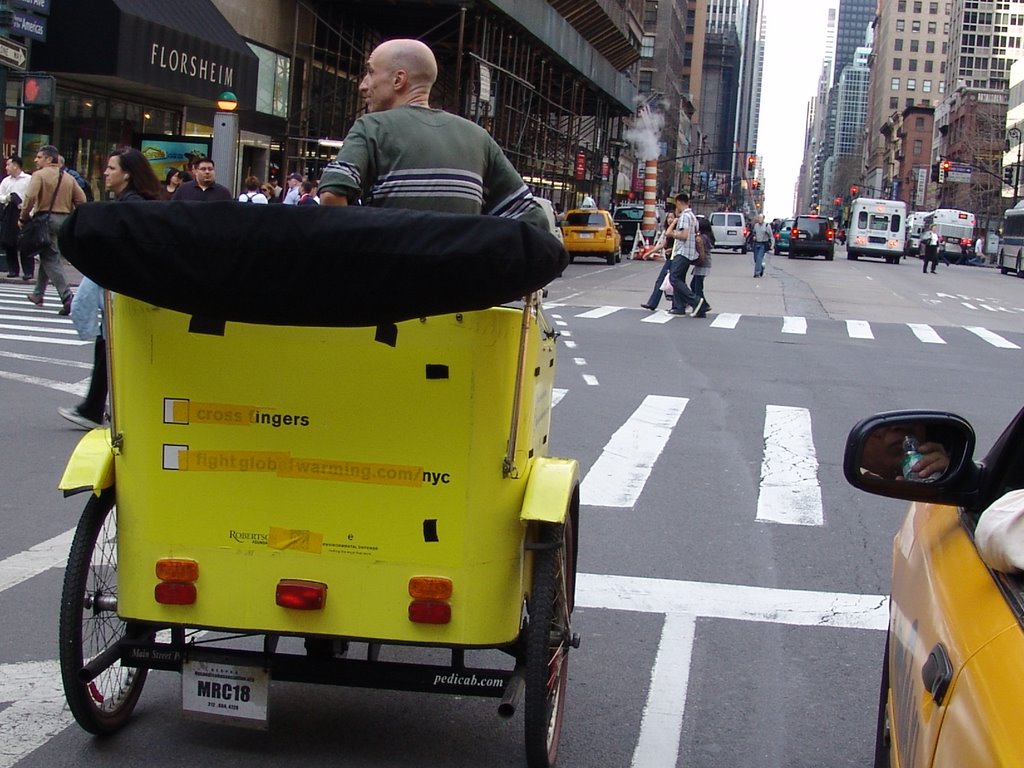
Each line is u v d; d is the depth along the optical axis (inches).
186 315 152.3
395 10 1466.5
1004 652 88.0
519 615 156.9
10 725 179.6
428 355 148.6
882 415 123.0
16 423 385.1
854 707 201.3
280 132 1387.8
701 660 219.5
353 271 139.2
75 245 142.6
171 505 156.7
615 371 564.1
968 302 1202.0
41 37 813.2
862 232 2539.4
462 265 137.1
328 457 152.6
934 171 5531.5
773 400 501.7
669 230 876.6
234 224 139.6
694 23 7495.1
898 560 149.7
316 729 182.9
